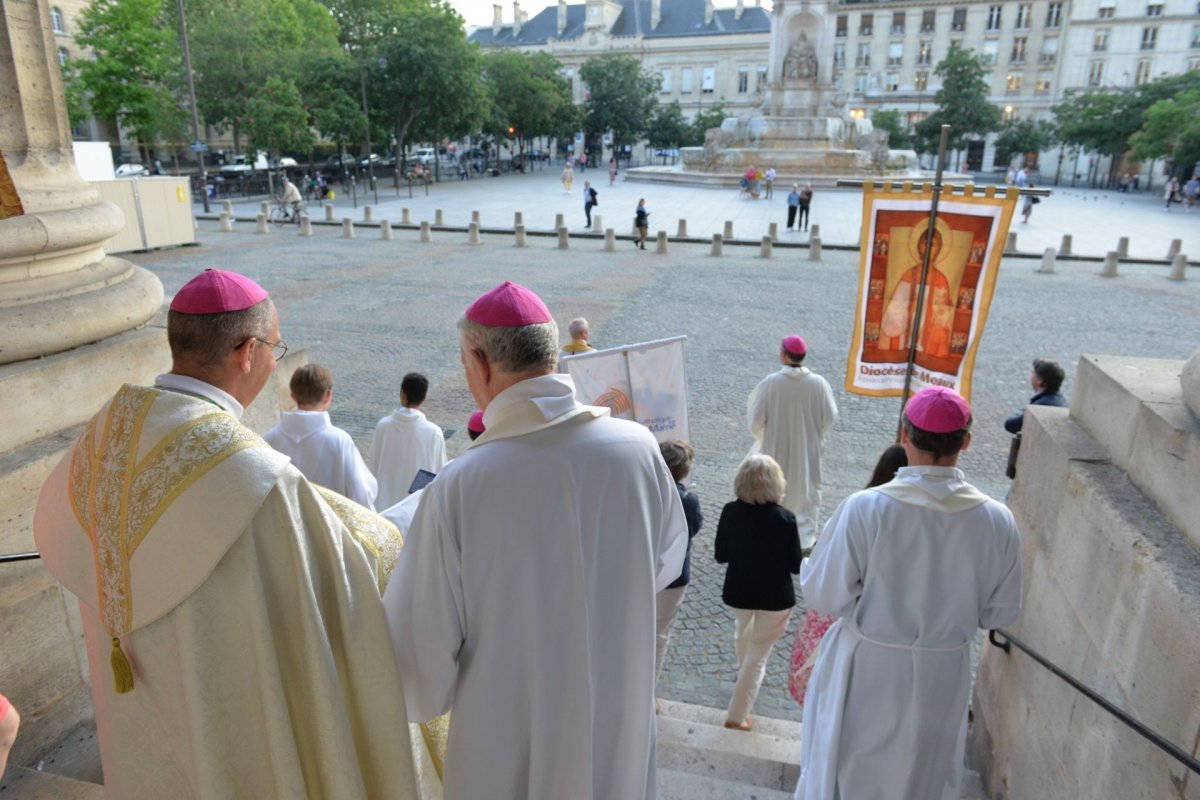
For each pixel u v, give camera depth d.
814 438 6.06
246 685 1.53
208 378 1.64
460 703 1.77
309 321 13.20
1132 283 18.28
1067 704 2.82
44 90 3.31
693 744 3.78
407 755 1.67
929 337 5.77
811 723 2.97
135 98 40.59
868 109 79.00
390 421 4.98
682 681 4.70
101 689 1.65
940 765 2.71
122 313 3.35
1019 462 3.64
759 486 3.84
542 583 1.68
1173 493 2.48
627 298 15.48
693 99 89.75
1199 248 23.94
